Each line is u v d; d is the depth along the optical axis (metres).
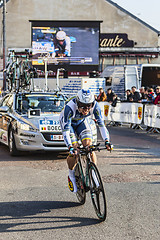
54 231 3.83
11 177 6.23
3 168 6.93
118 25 35.25
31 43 35.31
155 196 5.06
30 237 3.69
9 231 3.85
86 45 34.69
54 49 34.62
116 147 9.38
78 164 4.69
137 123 13.66
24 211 4.49
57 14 35.38
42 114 8.30
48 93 9.17
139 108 13.49
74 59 34.66
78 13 35.31
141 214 4.33
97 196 4.15
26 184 5.78
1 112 9.22
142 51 35.12
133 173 6.47
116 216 4.26
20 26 35.53
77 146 4.54
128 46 35.16
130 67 19.33
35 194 5.23
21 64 12.12
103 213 4.04
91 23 34.72
